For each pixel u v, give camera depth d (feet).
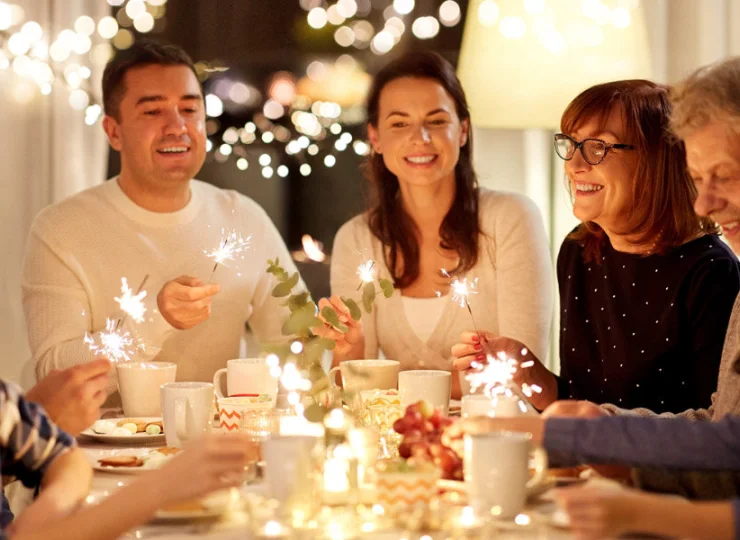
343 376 5.94
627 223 6.43
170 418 5.36
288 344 5.14
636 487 4.33
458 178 7.95
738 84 4.33
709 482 4.23
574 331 6.88
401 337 7.98
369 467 4.45
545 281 7.96
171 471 3.57
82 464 4.28
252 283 8.22
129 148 7.78
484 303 7.96
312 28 10.65
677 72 10.12
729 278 6.19
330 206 11.29
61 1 9.66
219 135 10.71
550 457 4.31
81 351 7.11
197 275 7.97
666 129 5.98
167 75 7.76
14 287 9.73
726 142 4.35
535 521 3.87
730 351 5.11
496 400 5.16
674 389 6.40
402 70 7.73
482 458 3.96
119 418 5.99
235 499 4.01
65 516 3.88
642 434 4.19
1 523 4.27
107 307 7.76
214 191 8.51
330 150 11.22
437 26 10.10
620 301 6.60
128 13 10.03
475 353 6.31
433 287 8.00
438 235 7.96
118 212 7.88
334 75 10.61
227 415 5.51
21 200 9.75
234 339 8.14
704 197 4.47
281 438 4.04
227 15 10.65
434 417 4.59
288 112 10.68
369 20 10.55
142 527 3.92
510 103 8.65
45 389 4.83
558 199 10.67
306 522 3.87
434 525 3.91
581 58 8.49
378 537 3.86
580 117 6.43
